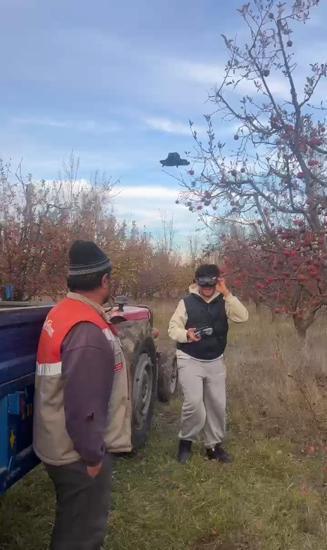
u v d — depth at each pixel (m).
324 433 5.59
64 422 2.75
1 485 2.79
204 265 5.02
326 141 4.30
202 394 4.99
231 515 3.99
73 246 2.99
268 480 4.69
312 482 4.67
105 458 2.89
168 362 7.03
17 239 9.48
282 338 10.61
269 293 4.29
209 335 4.98
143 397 5.47
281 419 6.01
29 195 10.84
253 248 4.42
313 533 3.92
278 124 4.32
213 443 5.06
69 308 2.85
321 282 4.12
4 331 2.86
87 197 14.81
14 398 2.94
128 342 5.12
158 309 19.67
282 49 4.49
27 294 9.70
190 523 3.93
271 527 3.90
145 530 3.88
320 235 4.04
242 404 6.48
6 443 2.86
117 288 16.23
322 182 4.30
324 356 8.12
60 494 2.86
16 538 3.72
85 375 2.65
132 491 4.46
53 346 2.76
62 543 2.85
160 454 5.23
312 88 4.30
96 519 2.87
